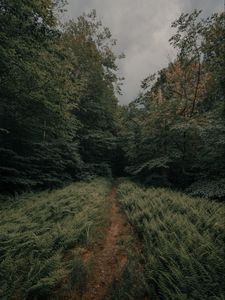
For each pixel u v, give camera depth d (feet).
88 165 68.54
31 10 28.27
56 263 14.10
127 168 62.49
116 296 12.34
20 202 27.66
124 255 17.57
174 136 49.24
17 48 28.30
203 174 42.11
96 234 20.80
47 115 38.17
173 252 14.47
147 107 65.10
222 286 11.42
